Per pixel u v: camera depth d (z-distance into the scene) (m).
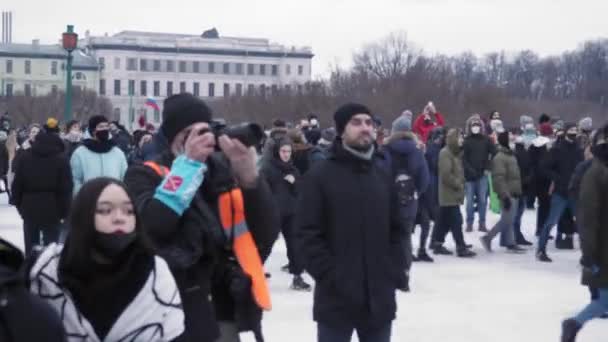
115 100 107.56
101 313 3.49
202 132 4.04
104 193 3.45
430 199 13.02
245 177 4.38
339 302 5.46
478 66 109.25
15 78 106.62
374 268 5.48
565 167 12.96
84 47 115.38
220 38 113.12
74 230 3.44
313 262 5.50
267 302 4.36
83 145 10.88
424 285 11.12
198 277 4.11
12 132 25.45
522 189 15.41
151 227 3.92
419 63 59.91
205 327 4.09
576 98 96.81
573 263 13.05
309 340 8.25
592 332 8.77
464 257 13.47
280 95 70.00
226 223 4.30
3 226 17.70
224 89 110.56
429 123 19.00
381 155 5.75
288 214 10.77
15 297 3.09
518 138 15.98
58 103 84.50
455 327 8.88
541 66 107.81
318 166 5.64
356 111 5.59
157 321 3.54
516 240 14.84
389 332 5.60
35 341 3.07
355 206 5.50
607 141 7.54
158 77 108.88
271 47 111.88
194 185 4.00
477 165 15.85
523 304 10.02
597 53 104.75
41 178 10.90
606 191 7.45
